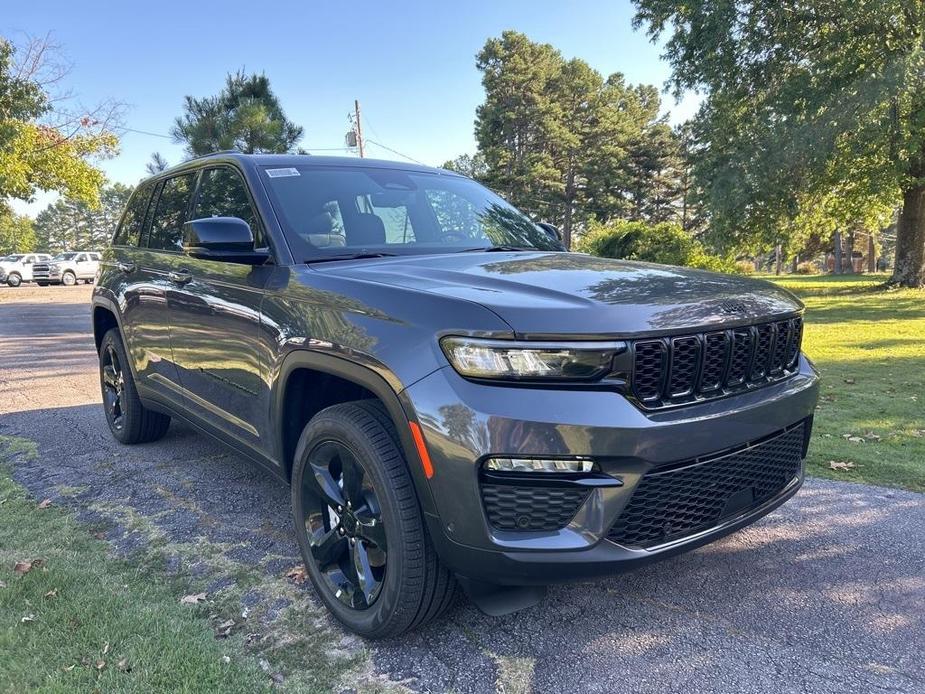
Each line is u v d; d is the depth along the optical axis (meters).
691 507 2.24
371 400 2.50
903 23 17.88
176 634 2.46
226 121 22.70
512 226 3.86
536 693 2.19
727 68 20.08
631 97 54.69
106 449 4.79
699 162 22.31
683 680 2.25
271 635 2.50
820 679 2.25
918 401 6.29
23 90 22.80
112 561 3.07
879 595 2.80
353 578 2.53
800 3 18.84
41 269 34.41
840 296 20.20
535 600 2.30
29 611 2.59
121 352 4.59
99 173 27.92
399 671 2.29
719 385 2.28
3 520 3.54
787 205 20.16
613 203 52.81
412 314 2.22
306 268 2.81
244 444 3.15
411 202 3.54
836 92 18.23
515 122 51.44
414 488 2.25
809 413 2.66
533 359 2.01
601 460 2.01
